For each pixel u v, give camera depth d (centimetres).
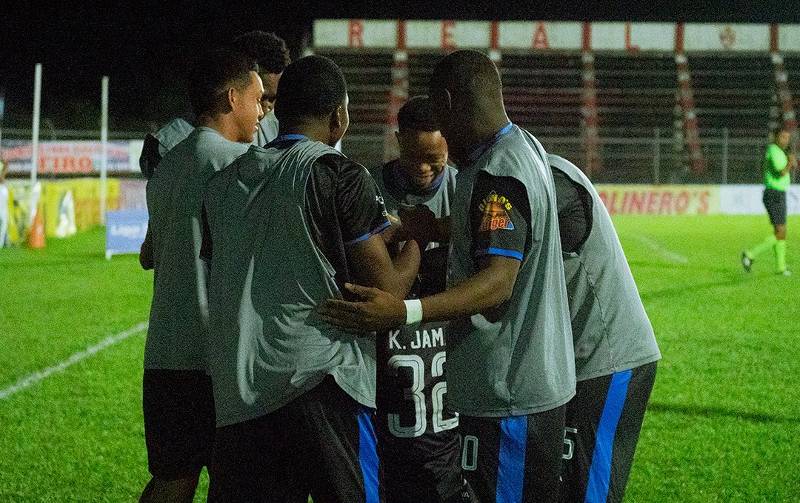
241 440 621
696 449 1199
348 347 621
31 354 1792
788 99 7675
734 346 1845
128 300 2458
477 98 622
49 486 1078
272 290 612
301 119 651
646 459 1161
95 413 1382
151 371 762
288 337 609
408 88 7656
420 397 829
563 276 638
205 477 1109
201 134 746
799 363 1695
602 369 686
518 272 609
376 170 879
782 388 1512
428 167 842
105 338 1952
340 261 623
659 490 1052
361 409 623
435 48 7812
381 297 598
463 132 630
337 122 664
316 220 613
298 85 649
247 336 612
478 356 612
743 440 1237
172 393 759
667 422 1321
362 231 623
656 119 7512
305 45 7581
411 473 840
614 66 7919
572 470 691
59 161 4972
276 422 612
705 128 7612
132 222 3478
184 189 733
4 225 3756
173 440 765
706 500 1020
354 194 620
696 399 1443
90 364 1708
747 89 7762
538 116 7569
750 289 2633
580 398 688
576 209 664
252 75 769
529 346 610
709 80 7812
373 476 624
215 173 669
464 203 612
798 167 5991
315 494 623
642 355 698
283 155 629
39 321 2150
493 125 625
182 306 739
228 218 631
